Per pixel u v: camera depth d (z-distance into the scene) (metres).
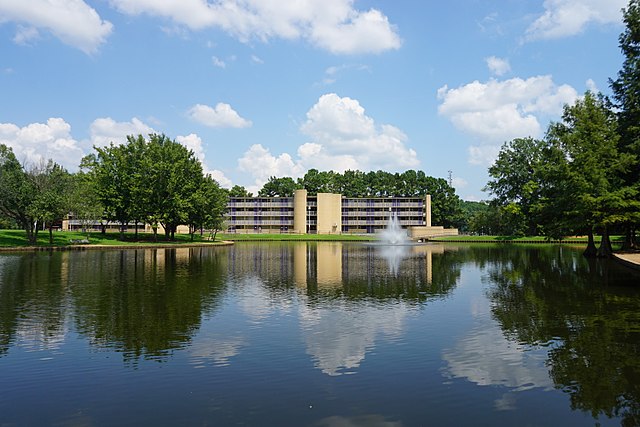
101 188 76.94
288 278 27.16
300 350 11.79
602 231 41.78
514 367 10.39
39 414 8.06
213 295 20.42
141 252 54.62
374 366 10.52
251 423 7.67
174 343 12.41
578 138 38.44
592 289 21.84
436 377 9.80
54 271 30.41
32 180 60.16
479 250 59.75
